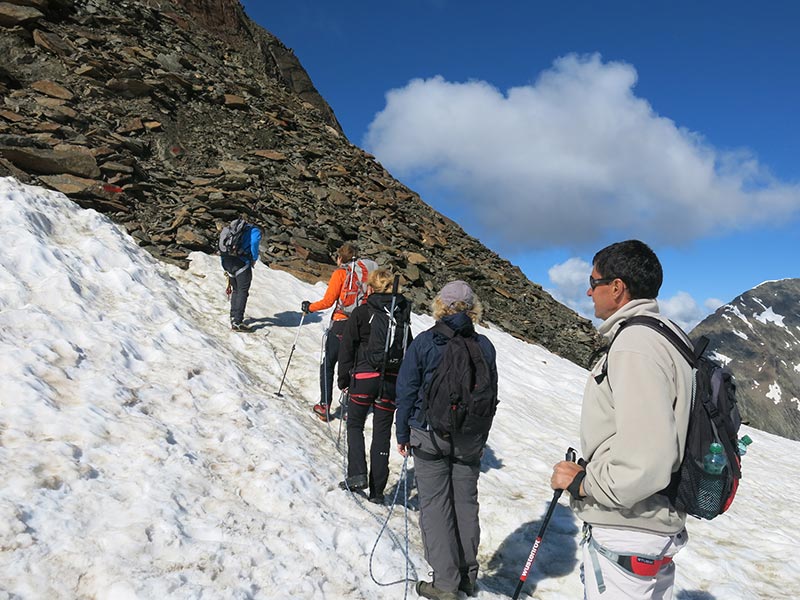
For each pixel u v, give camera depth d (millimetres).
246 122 20125
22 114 12602
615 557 2566
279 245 12977
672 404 2377
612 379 2490
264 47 32938
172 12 27219
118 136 14000
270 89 26344
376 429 5379
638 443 2299
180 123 17234
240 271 8680
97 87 15984
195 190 13375
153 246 10422
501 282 19906
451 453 4254
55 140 11742
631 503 2365
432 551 4168
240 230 8695
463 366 4012
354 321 5461
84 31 18547
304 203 15914
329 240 14492
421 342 4254
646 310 2648
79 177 11258
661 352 2457
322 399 7086
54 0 18797
